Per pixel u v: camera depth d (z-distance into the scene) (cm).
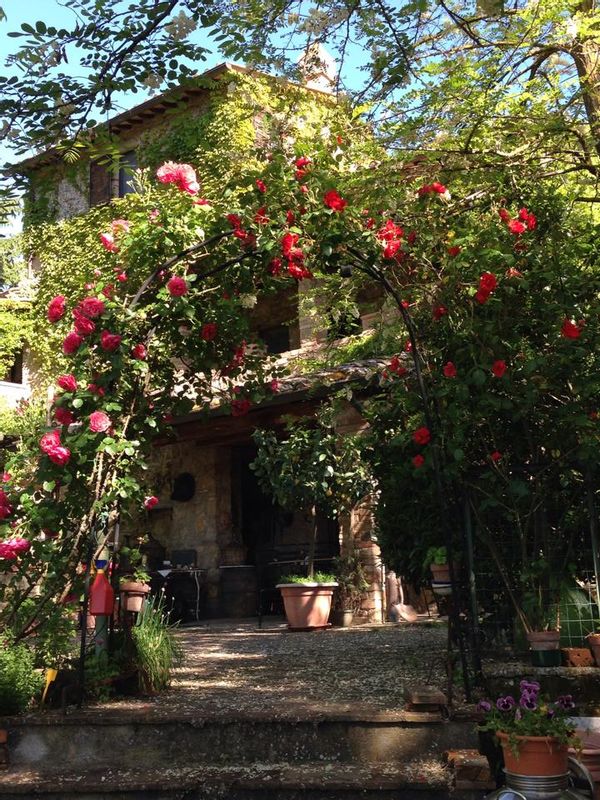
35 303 1502
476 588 486
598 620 459
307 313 927
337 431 1012
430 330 505
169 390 554
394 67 552
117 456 480
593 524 457
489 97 683
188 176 519
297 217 471
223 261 531
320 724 410
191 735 420
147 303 515
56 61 434
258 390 580
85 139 468
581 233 521
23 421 1016
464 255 479
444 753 390
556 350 459
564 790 313
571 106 719
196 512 1330
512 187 560
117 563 529
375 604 993
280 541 1334
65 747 428
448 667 439
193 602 1267
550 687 421
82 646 462
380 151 675
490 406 459
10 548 459
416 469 474
